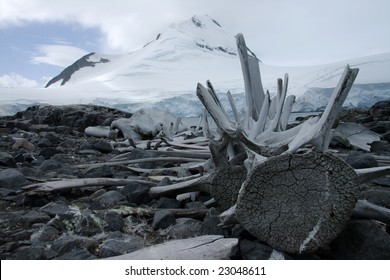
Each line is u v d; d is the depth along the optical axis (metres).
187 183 3.99
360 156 6.09
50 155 8.74
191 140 10.98
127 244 3.01
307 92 71.56
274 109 5.64
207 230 3.13
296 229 2.50
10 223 3.53
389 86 66.06
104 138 14.55
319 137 3.02
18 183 4.96
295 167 2.56
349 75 2.96
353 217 2.82
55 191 4.56
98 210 3.89
